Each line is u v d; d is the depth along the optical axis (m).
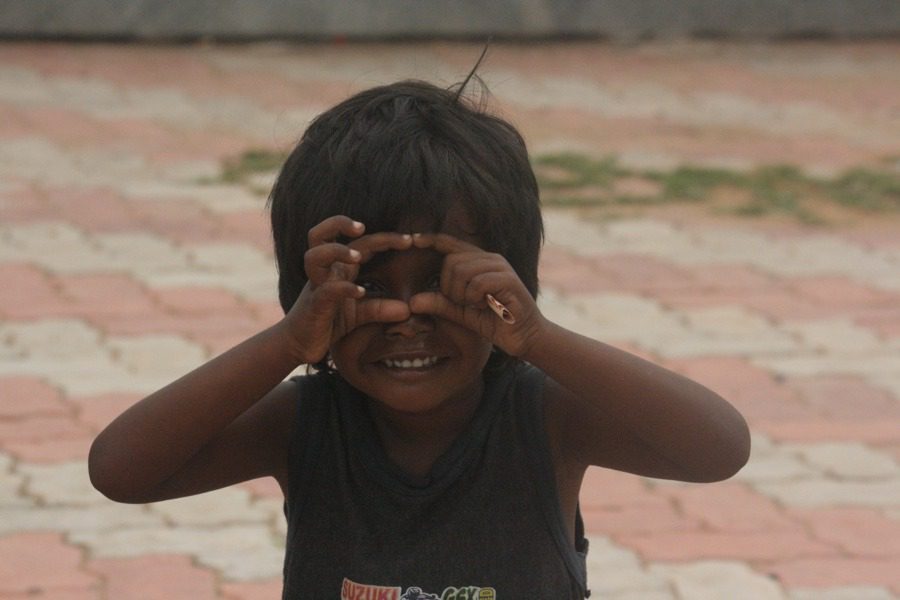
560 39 29.48
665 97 25.75
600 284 16.47
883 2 30.27
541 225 4.99
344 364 4.68
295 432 5.05
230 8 28.42
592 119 24.09
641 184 20.66
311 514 4.98
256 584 9.86
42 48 27.73
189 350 14.18
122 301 15.50
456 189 4.55
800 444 12.29
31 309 15.17
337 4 28.59
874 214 19.61
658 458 4.96
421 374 4.64
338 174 4.58
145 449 4.77
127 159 21.17
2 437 12.08
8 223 18.12
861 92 26.45
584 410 5.03
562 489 5.11
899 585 10.00
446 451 4.91
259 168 20.92
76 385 13.21
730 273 16.98
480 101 5.20
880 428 12.66
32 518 10.73
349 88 24.42
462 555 4.87
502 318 4.48
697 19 29.91
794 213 19.50
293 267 4.82
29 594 9.65
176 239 17.70
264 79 26.05
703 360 14.20
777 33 30.20
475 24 29.03
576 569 5.00
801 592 9.88
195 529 10.66
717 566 10.22
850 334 15.06
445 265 4.49
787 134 23.61
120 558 10.19
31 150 21.42
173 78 26.02
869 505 11.23
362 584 4.87
